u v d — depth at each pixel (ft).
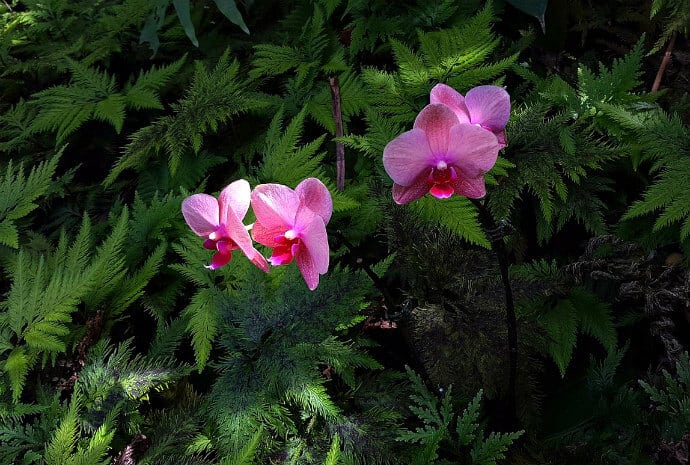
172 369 3.40
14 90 5.12
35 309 3.55
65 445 3.10
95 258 3.71
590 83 3.83
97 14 5.36
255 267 3.39
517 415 3.43
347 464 3.09
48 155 4.72
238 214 2.93
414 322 3.41
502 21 4.48
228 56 4.51
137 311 3.99
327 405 3.14
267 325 3.29
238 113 4.38
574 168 3.65
